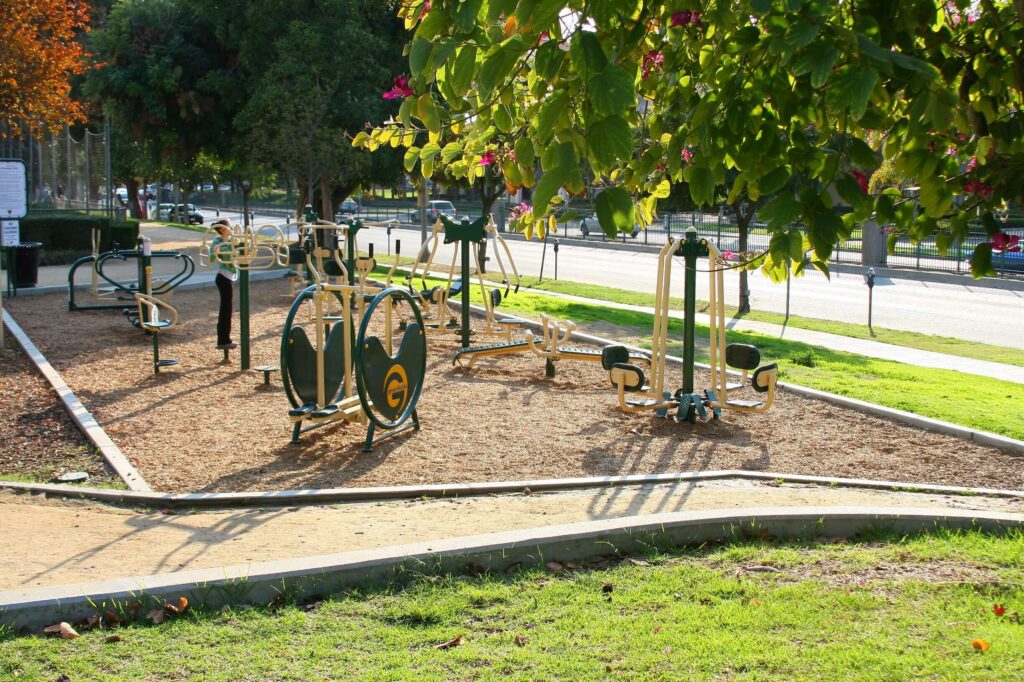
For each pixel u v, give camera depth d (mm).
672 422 9547
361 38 25938
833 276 29906
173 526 6117
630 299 22547
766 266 4469
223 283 12195
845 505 6684
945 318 20141
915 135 3799
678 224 45812
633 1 3215
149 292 13148
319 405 8586
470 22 3068
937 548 5664
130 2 28984
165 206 68625
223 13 26984
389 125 5934
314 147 25531
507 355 13398
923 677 4012
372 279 21469
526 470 7746
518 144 3676
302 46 25438
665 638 4391
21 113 26531
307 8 26594
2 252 18891
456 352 12500
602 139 2895
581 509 6547
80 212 31000
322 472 7586
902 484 7461
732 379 11953
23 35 25234
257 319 16016
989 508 6824
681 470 7863
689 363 9742
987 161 4125
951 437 9219
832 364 13492
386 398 8438
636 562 5426
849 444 8906
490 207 24656
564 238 46719
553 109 3143
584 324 17000
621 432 9117
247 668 4113
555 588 5016
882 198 4027
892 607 4781
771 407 10391
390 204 73688
